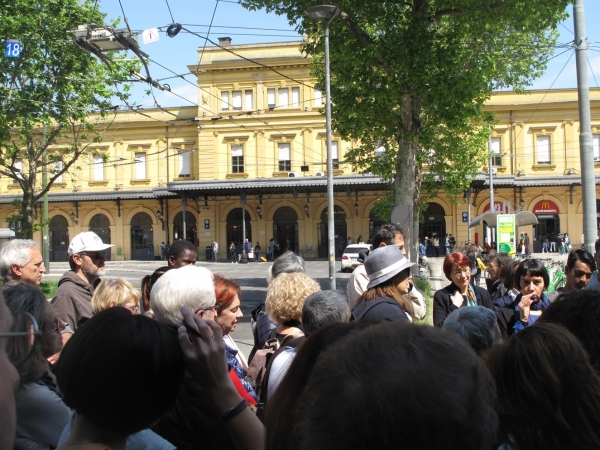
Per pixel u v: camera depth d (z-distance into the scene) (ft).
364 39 50.11
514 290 20.44
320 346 6.82
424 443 3.78
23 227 74.43
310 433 4.20
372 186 136.05
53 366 11.47
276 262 18.51
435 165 84.53
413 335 4.18
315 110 142.20
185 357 6.84
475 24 48.29
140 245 154.51
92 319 6.74
